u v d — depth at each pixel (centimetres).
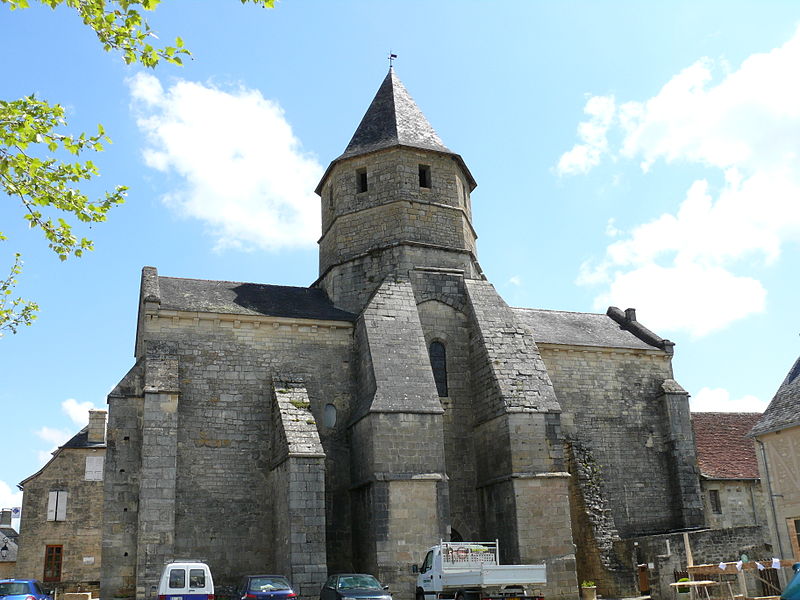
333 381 2631
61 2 889
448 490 2431
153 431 2303
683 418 3130
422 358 2533
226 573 2341
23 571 3634
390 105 3122
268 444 2502
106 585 2184
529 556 2319
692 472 3066
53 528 3734
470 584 1842
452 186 2975
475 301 2786
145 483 2245
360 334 2619
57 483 3812
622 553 2627
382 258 2816
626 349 3173
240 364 2547
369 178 2939
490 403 2567
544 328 3228
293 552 2153
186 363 2481
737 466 3297
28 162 943
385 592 1817
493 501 2495
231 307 2614
